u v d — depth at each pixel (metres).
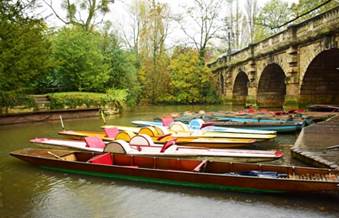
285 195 6.99
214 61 44.25
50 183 8.21
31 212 6.54
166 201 6.97
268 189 6.94
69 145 11.10
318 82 21.66
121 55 31.75
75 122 22.28
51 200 7.14
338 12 17.11
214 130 15.02
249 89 31.09
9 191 7.71
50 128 18.94
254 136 13.09
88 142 10.88
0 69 17.81
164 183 7.82
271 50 25.50
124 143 9.66
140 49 42.12
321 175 7.11
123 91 30.38
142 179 8.02
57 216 6.36
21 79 19.91
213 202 6.85
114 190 7.64
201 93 41.81
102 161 8.87
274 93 30.61
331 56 19.58
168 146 10.06
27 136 15.78
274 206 6.57
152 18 42.16
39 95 23.95
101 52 30.06
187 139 12.62
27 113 21.09
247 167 7.86
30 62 19.98
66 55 27.30
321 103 21.94
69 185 8.04
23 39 19.05
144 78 40.56
